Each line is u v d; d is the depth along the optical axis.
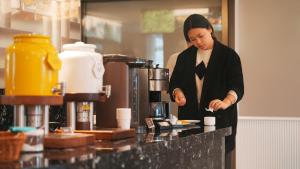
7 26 2.19
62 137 1.34
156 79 2.23
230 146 2.90
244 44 4.36
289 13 4.27
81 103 1.70
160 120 2.25
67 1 2.63
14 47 1.39
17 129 1.22
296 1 4.26
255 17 4.34
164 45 4.43
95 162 1.14
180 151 1.77
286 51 4.29
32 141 1.22
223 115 2.84
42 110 1.42
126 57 2.01
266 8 4.32
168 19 4.42
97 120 1.96
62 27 2.59
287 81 4.29
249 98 4.37
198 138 1.94
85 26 4.60
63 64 1.68
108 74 1.96
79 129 1.69
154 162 1.52
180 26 4.39
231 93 2.75
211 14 4.31
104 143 1.49
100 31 4.58
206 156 2.09
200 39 2.88
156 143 1.53
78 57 1.68
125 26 4.53
